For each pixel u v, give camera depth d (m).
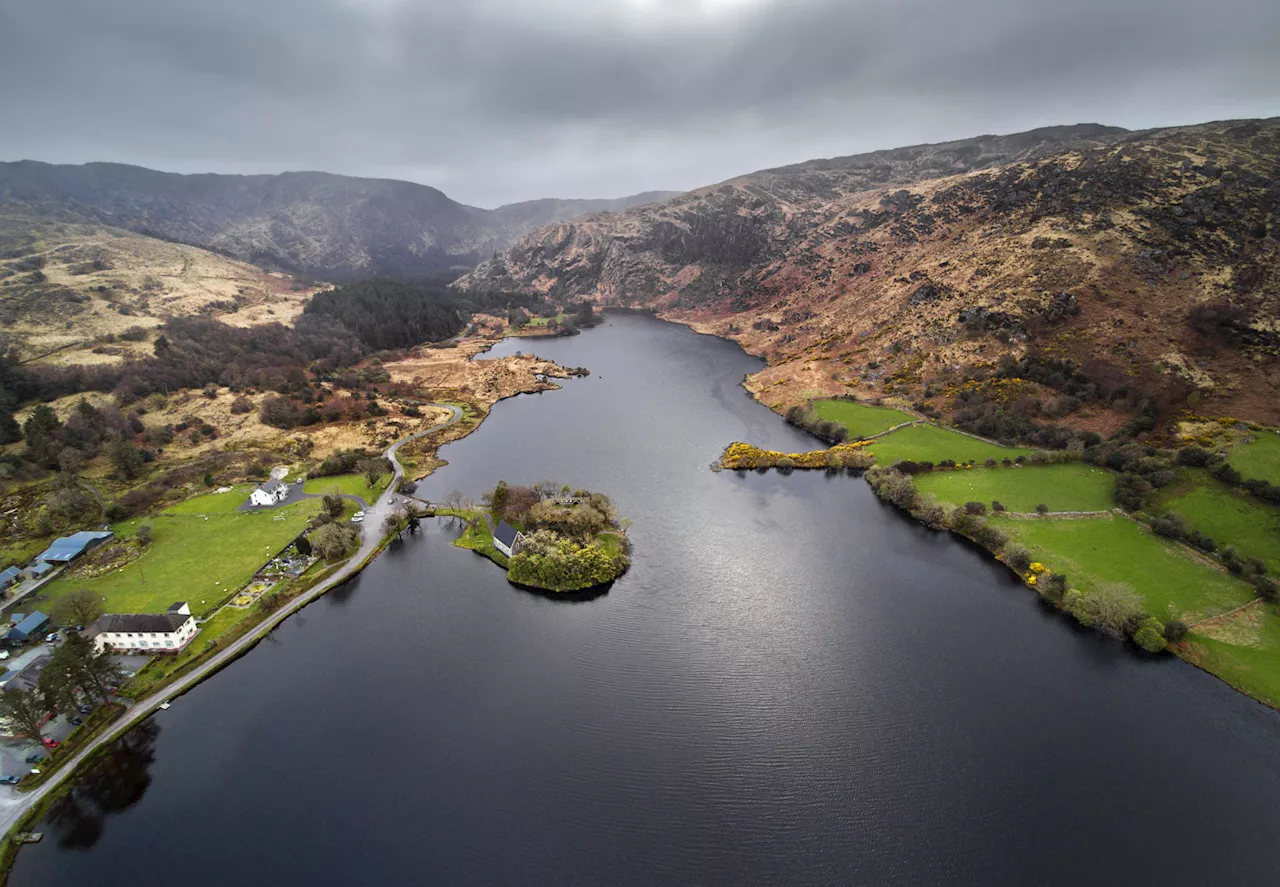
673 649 98.50
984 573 120.38
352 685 92.25
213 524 140.38
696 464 173.75
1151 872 65.00
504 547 125.12
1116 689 91.06
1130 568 117.06
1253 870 65.38
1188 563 116.94
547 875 64.62
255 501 149.50
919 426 190.25
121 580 118.06
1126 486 139.12
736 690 90.06
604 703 87.75
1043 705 87.81
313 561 124.50
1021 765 77.75
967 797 73.31
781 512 144.62
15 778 77.00
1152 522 127.50
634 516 142.12
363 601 112.81
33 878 65.94
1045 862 65.88
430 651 99.06
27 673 90.31
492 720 85.06
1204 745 81.56
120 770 78.50
